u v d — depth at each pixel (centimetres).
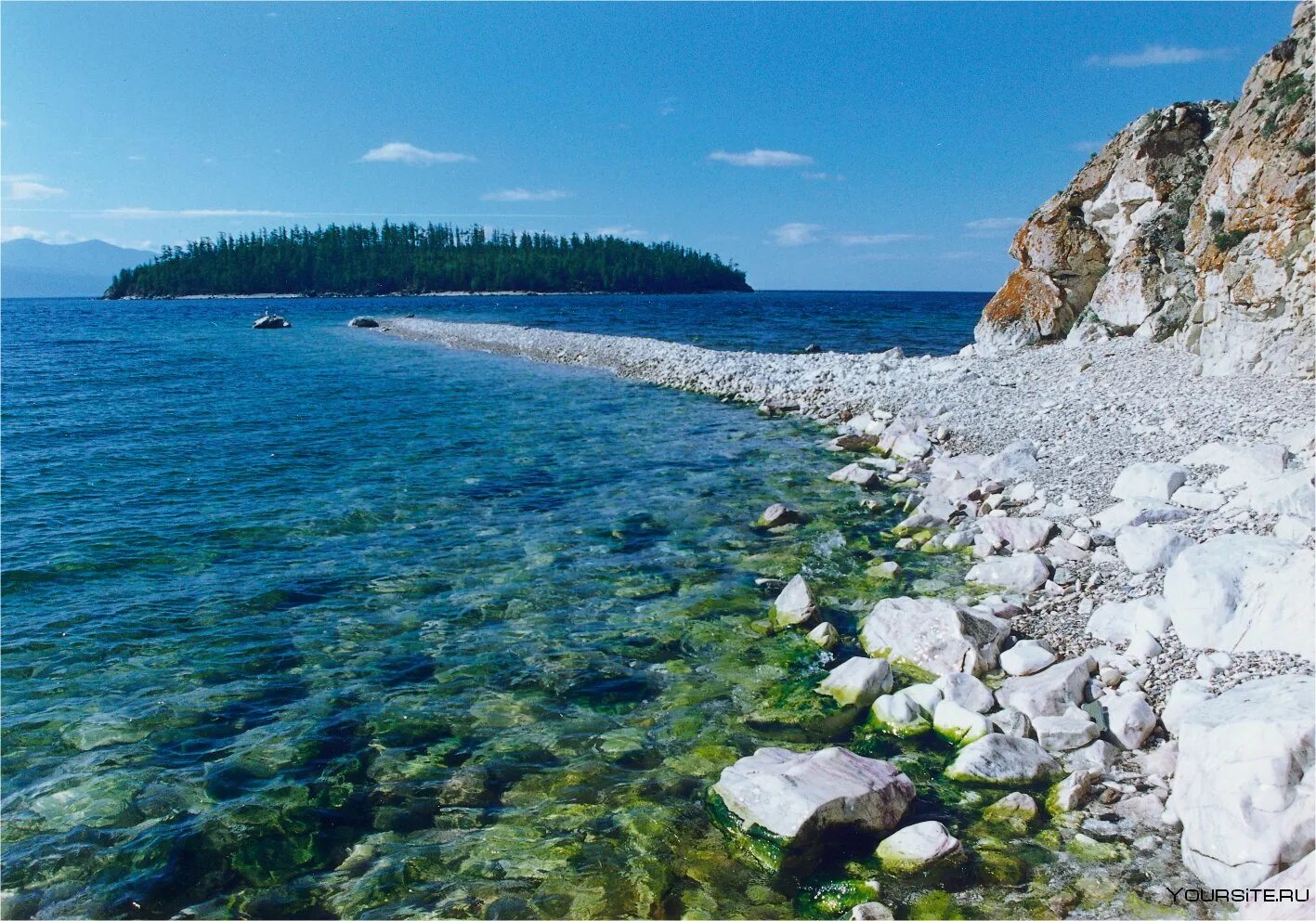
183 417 2455
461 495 1567
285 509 1484
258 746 742
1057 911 502
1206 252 1883
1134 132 2430
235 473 1750
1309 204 1596
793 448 1939
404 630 979
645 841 600
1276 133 1695
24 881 579
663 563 1184
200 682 859
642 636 950
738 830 588
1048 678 734
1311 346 1592
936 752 688
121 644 947
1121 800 595
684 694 816
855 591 1049
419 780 686
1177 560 795
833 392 2538
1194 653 730
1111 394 1883
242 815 646
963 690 740
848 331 5416
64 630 984
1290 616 682
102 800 666
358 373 3612
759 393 2745
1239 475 1097
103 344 5366
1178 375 1891
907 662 831
